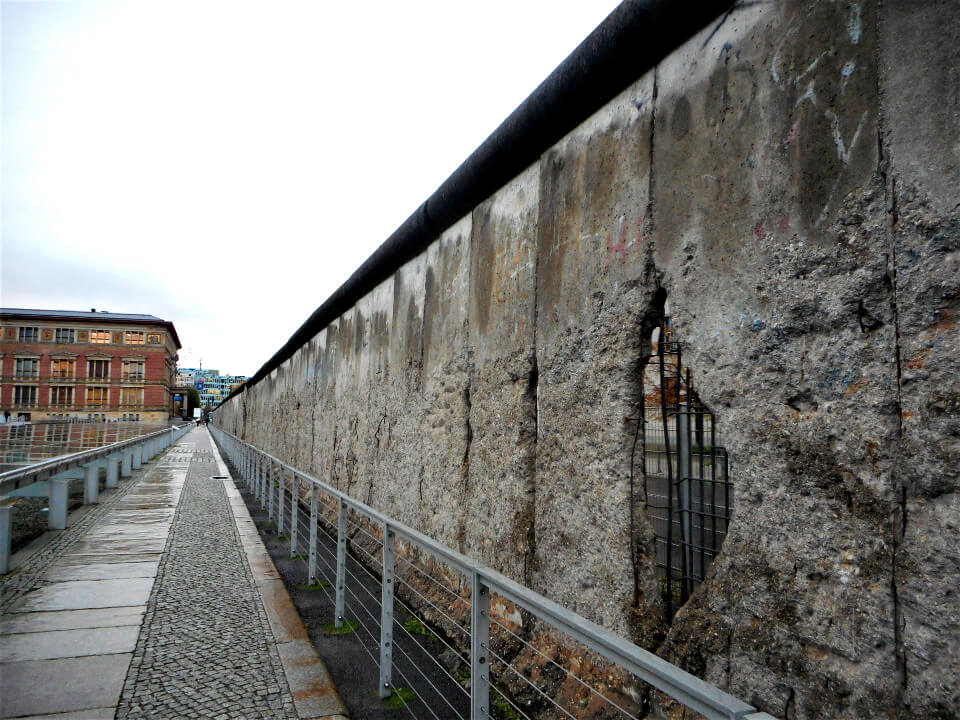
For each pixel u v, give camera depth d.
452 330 5.26
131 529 9.16
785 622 2.17
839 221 2.13
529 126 3.94
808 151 2.26
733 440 2.46
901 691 1.82
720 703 1.32
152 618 5.07
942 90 1.87
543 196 3.97
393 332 6.89
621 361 3.13
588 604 3.25
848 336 2.07
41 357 75.50
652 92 3.08
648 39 3.01
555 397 3.67
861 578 1.96
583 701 3.13
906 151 1.95
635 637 2.89
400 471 6.27
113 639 4.57
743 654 2.30
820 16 2.27
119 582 6.20
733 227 2.54
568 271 3.64
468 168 4.75
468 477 4.77
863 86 2.09
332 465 9.50
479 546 4.44
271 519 9.95
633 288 3.08
